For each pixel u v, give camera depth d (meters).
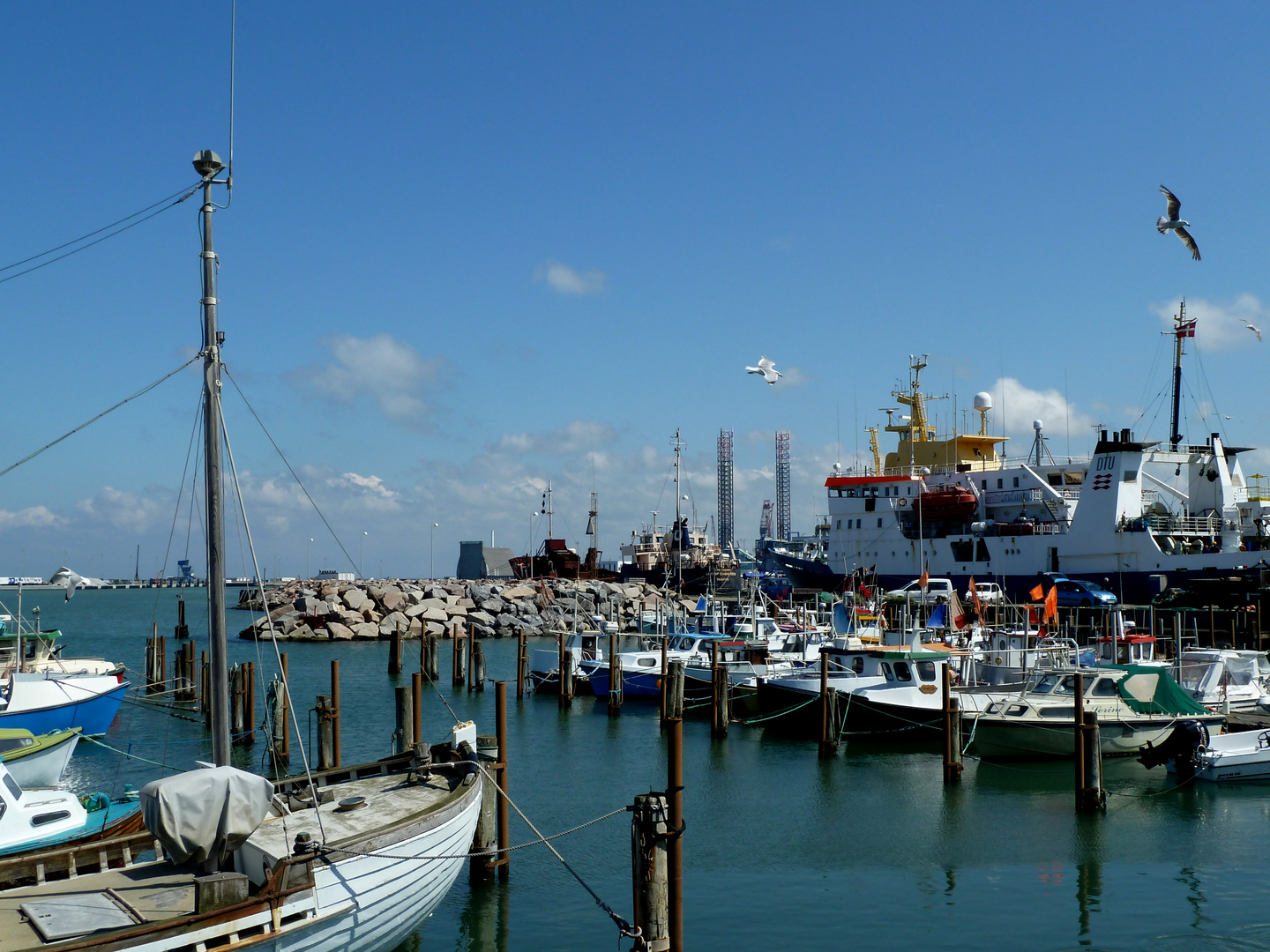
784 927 19.86
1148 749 31.81
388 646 87.12
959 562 82.25
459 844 18.38
